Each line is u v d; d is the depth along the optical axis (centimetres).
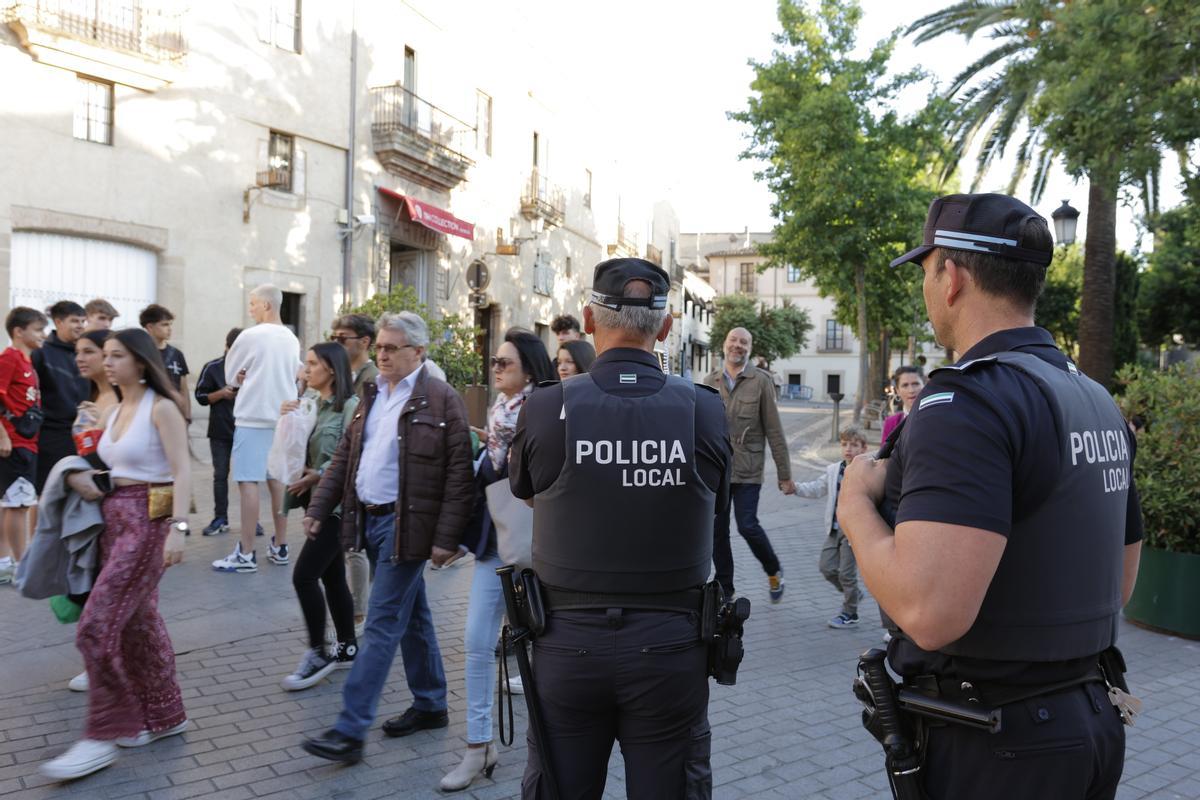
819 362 6556
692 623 234
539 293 2652
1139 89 964
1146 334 2609
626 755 235
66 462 374
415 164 1933
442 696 414
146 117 1406
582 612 229
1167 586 597
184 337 1470
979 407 152
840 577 598
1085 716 158
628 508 227
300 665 459
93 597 360
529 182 2555
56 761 351
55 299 1316
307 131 1680
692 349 5603
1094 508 161
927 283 181
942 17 1920
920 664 167
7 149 1239
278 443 546
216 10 1497
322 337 1728
